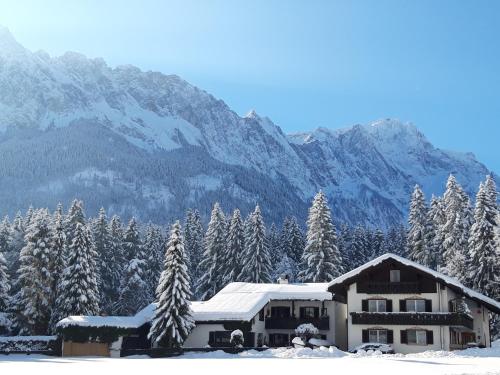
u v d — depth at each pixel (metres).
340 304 72.31
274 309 71.25
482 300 61.00
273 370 37.72
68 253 80.50
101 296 90.50
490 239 74.88
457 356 51.34
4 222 96.00
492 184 85.94
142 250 98.38
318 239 87.06
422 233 92.81
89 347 62.78
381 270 64.38
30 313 72.75
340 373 34.91
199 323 64.88
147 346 66.00
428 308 62.44
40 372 37.84
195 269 108.88
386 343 62.31
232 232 94.81
